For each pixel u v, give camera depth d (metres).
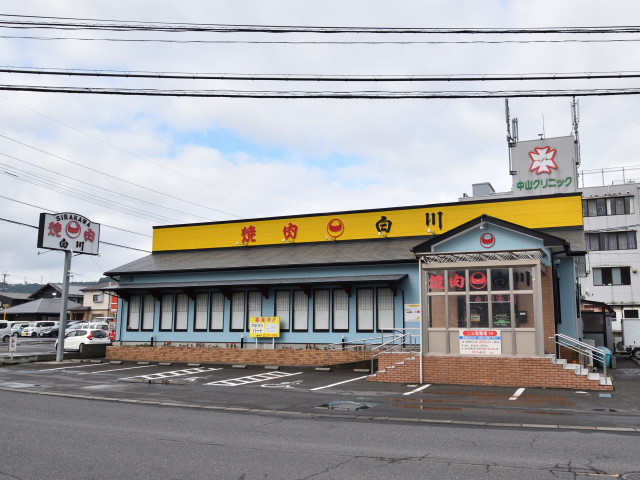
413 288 22.03
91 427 9.85
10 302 78.00
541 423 10.28
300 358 22.20
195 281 25.81
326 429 9.74
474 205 23.84
